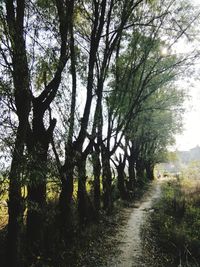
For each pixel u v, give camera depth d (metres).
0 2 7.79
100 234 14.38
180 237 12.98
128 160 36.22
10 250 7.78
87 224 14.56
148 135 38.59
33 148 8.34
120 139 19.50
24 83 7.77
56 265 9.52
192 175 37.97
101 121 17.03
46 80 10.67
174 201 21.14
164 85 22.94
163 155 57.84
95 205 16.64
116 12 16.47
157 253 12.06
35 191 9.50
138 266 10.52
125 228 16.34
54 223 11.55
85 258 10.84
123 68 18.97
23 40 8.00
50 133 9.82
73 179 12.77
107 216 18.81
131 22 17.59
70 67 12.36
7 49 7.83
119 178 28.73
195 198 23.44
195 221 16.81
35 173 7.42
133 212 21.95
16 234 7.80
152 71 20.53
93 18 15.75
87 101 12.95
